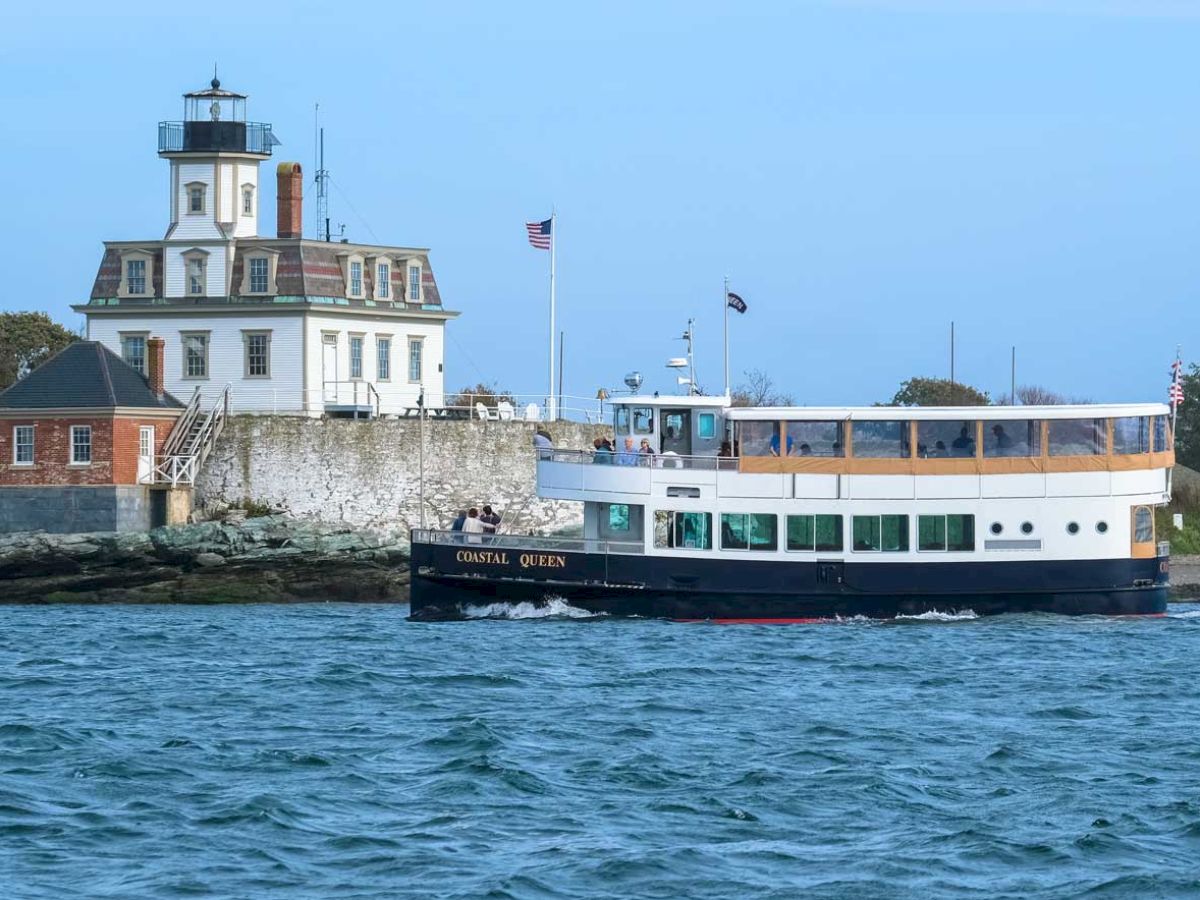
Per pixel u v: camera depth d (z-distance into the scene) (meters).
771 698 157.38
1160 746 137.38
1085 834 110.25
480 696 157.62
